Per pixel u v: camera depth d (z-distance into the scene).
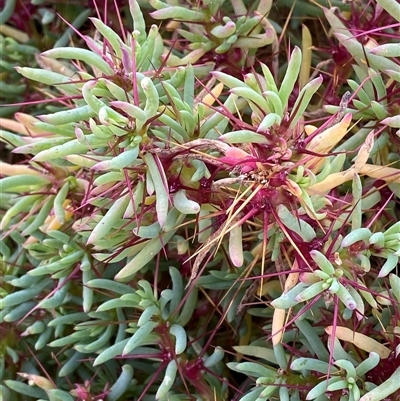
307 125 0.23
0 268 0.31
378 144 0.25
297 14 0.32
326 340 0.24
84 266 0.27
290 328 0.25
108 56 0.23
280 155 0.20
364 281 0.24
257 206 0.20
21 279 0.28
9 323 0.30
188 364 0.26
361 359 0.23
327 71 0.29
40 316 0.30
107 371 0.29
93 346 0.26
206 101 0.25
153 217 0.23
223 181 0.20
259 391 0.23
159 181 0.20
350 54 0.26
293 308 0.24
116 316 0.28
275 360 0.24
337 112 0.21
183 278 0.28
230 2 0.29
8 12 0.34
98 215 0.25
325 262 0.20
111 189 0.22
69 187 0.27
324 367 0.22
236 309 0.27
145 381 0.28
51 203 0.27
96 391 0.29
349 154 0.25
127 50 0.22
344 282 0.20
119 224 0.23
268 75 0.21
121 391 0.26
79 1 0.34
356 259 0.21
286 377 0.23
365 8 0.27
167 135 0.22
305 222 0.21
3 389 0.29
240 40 0.27
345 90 0.29
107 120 0.19
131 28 0.33
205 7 0.26
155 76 0.23
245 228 0.27
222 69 0.27
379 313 0.23
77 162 0.23
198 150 0.21
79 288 0.29
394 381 0.21
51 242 0.27
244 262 0.27
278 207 0.20
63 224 0.28
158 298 0.28
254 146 0.21
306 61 0.28
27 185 0.27
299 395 0.23
